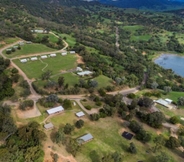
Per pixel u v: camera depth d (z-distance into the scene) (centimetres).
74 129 9512
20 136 8181
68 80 14612
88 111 11119
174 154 8844
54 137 8850
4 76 13250
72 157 8025
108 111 10925
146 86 15825
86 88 13600
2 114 9256
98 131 9712
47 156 7806
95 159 8106
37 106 11025
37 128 8944
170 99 13775
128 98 13275
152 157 8519
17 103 11250
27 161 7281
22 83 13325
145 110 11888
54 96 11281
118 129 10006
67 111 10862
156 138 9038
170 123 10944
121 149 8794
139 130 9650
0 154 7169
